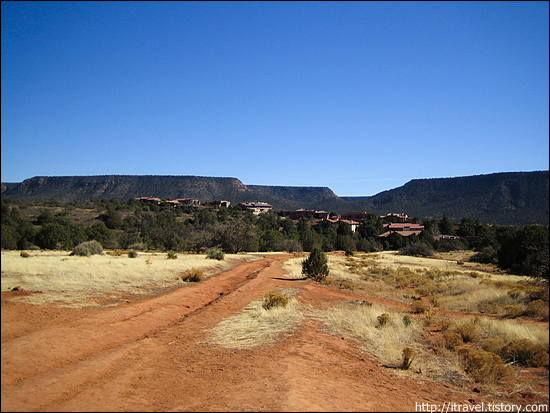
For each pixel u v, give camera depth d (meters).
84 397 5.62
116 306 12.74
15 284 14.21
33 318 9.96
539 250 35.16
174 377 6.79
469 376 8.55
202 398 5.81
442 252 74.38
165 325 11.47
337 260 48.69
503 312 16.67
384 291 23.64
